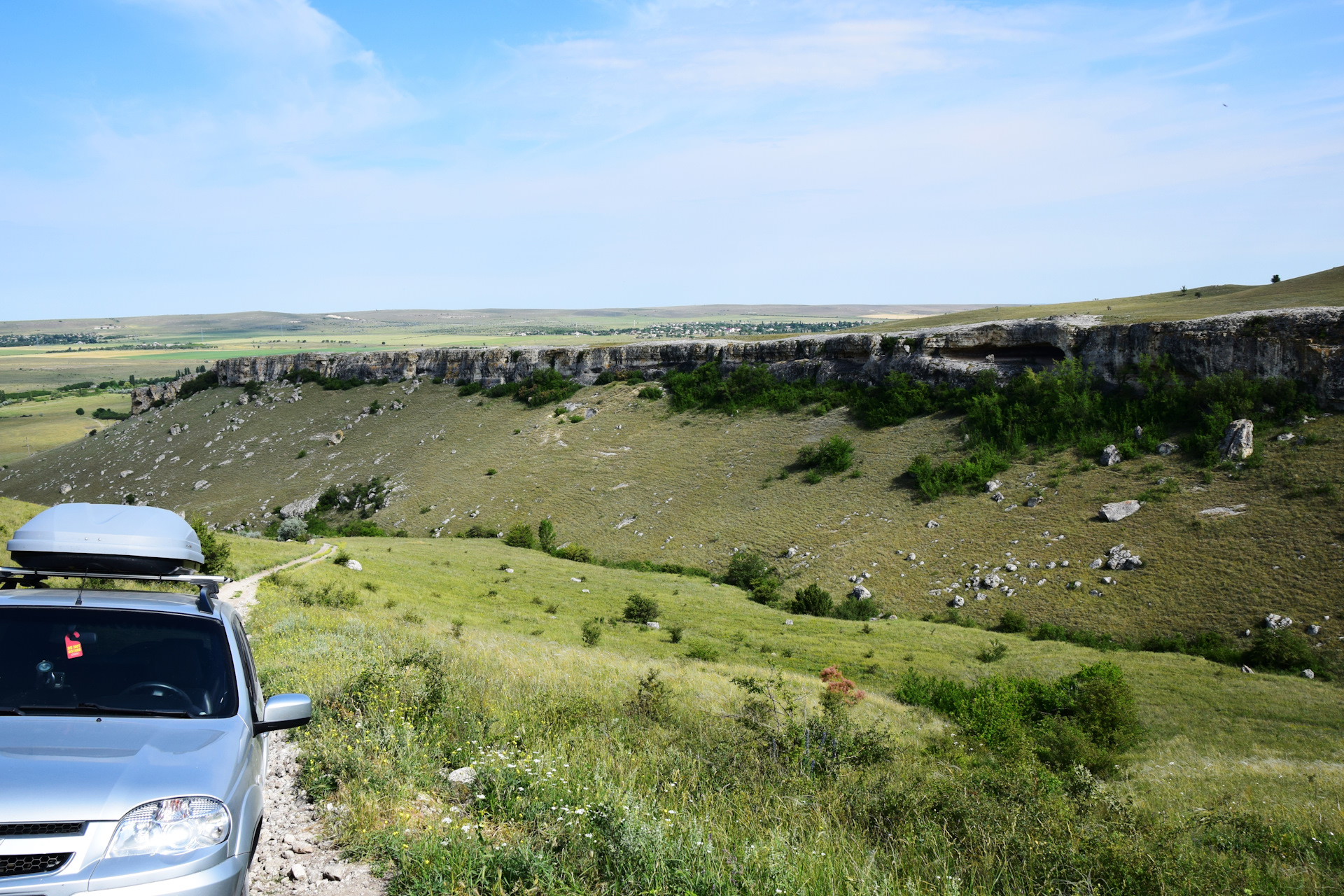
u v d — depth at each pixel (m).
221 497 130.25
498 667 14.91
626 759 7.66
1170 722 33.75
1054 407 86.06
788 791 7.28
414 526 106.81
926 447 91.38
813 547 78.50
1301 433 69.88
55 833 3.13
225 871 3.40
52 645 4.13
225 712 4.20
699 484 99.19
